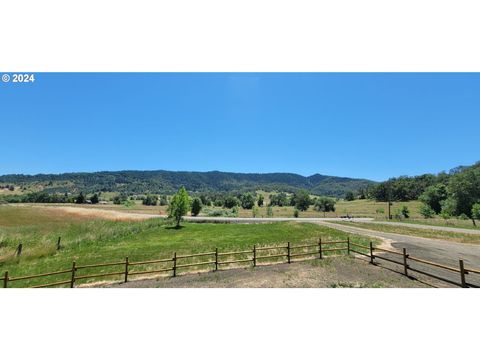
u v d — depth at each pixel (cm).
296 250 2102
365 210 10944
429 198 7725
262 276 1393
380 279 1278
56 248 2375
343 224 4438
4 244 2439
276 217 7712
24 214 5459
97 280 1462
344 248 2019
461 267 1121
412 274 1340
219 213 8081
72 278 1320
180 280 1388
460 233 2966
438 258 1684
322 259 1708
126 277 1410
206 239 2919
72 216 5519
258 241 2622
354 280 1273
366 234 2975
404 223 4734
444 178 12112
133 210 8781
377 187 14250
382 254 1814
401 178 14062
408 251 1902
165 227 4075
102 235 2997
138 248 2436
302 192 11600
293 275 1384
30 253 2100
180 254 2088
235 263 1717
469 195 6069
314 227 3725
